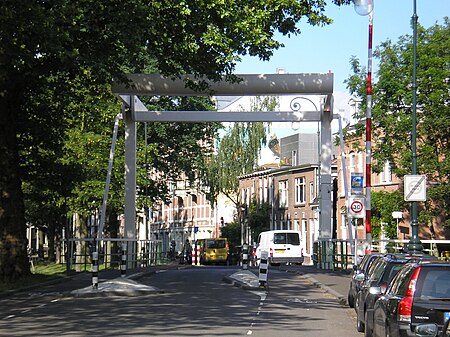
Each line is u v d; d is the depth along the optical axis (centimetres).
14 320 1534
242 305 1847
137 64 2497
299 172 6569
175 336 1289
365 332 1254
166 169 5012
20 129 2677
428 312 977
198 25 2311
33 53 2114
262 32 2364
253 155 6003
